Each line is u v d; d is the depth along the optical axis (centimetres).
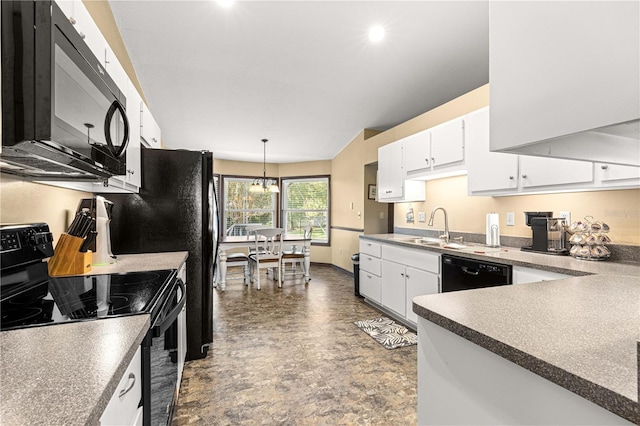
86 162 108
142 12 243
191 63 314
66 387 54
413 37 275
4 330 81
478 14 246
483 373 77
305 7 240
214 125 465
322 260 642
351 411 175
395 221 429
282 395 189
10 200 128
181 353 198
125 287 127
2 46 81
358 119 459
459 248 256
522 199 257
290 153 602
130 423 80
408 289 298
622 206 194
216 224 271
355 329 297
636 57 51
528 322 79
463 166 272
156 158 237
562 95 62
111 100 130
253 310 353
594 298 101
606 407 50
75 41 100
